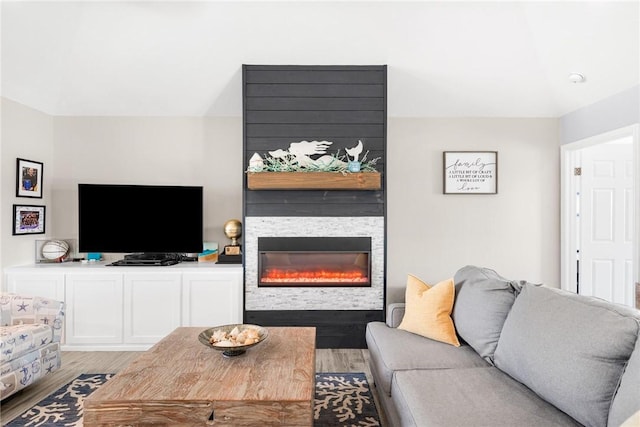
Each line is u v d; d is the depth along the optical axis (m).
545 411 1.65
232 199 4.39
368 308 3.85
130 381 1.88
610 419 1.39
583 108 4.01
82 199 3.96
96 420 1.69
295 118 3.83
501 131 4.43
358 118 3.85
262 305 3.82
